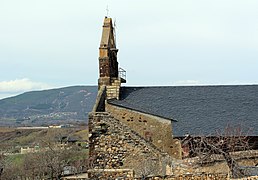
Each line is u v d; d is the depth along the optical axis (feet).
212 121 110.52
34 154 241.14
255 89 130.52
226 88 131.44
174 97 125.49
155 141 113.80
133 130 112.57
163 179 77.46
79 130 360.69
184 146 104.06
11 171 228.02
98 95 121.29
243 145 101.55
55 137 325.01
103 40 130.72
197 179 77.46
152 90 131.64
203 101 122.31
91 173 83.66
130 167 104.27
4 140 347.77
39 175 209.97
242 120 110.63
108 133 106.42
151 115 115.34
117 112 118.32
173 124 110.11
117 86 127.95
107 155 105.81
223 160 86.84
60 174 187.62
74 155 244.01
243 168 84.23
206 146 99.86
